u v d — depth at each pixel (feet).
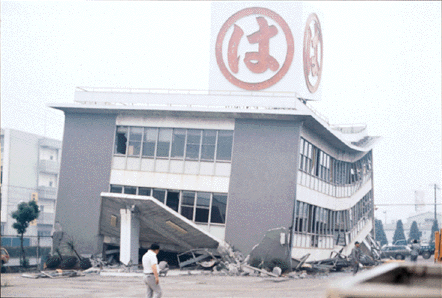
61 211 104.94
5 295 48.11
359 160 158.81
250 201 95.86
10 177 217.36
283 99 97.55
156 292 35.42
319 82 139.54
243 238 94.99
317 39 138.82
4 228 210.79
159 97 103.24
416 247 103.81
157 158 102.63
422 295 9.39
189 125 101.45
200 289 59.72
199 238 92.02
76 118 107.76
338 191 130.11
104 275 80.53
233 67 129.08
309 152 105.70
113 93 105.50
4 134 217.77
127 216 88.58
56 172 244.01
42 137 238.68
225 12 131.34
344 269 115.14
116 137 105.60
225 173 98.17
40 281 66.85
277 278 80.64
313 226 109.81
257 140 97.09
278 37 127.03
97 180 104.53
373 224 176.14
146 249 107.04
